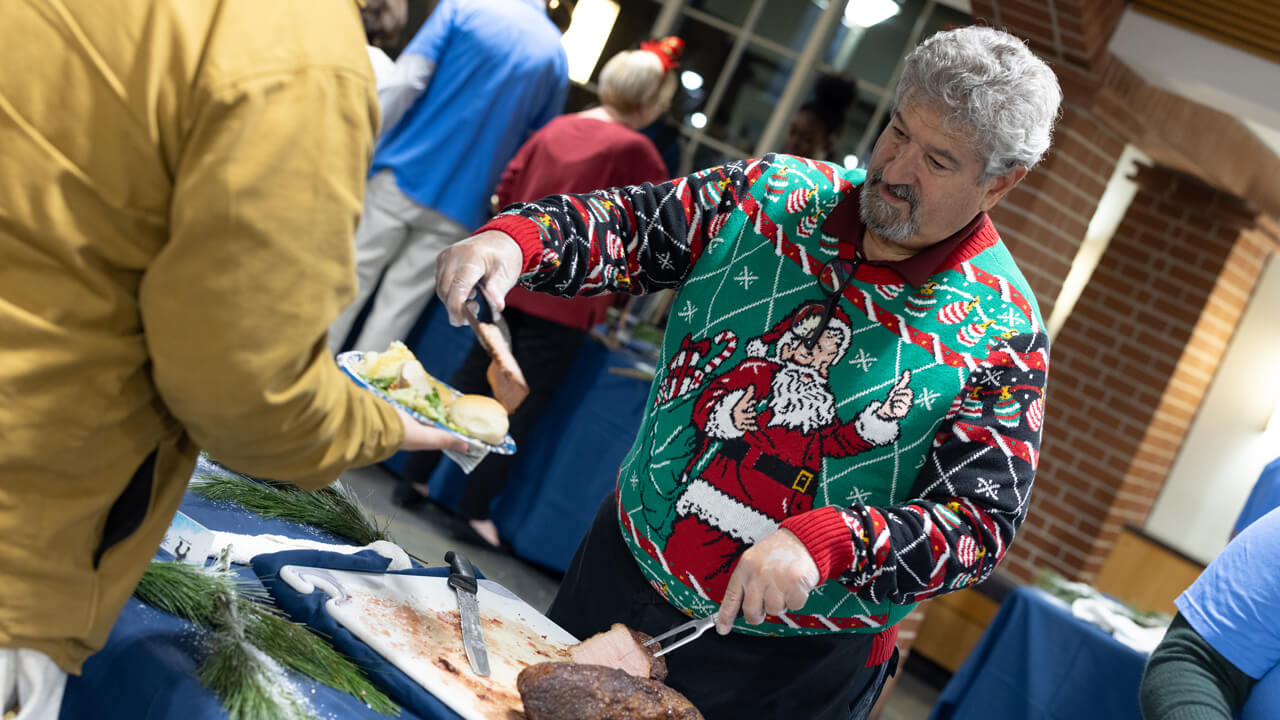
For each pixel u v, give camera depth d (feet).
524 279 3.78
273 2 2.09
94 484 2.24
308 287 2.13
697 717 3.02
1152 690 4.16
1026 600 9.96
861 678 4.17
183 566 2.89
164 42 2.01
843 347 3.88
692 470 4.00
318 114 2.09
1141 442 18.85
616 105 10.76
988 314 3.86
